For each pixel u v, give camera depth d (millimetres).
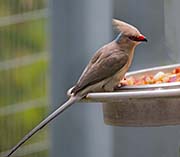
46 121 8344
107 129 11273
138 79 8602
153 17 10961
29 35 12195
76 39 11250
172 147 11125
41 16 12141
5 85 12297
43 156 12328
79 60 11266
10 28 12180
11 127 12344
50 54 11516
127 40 8477
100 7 11055
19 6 12164
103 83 8312
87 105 11367
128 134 11195
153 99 7645
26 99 12320
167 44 10914
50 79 11570
